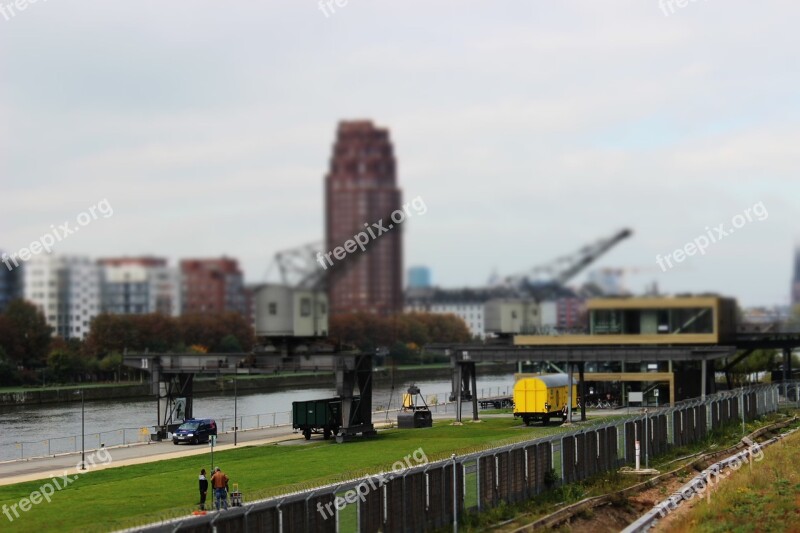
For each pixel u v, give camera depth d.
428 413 138.00
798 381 167.38
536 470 76.38
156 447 116.31
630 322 169.75
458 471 67.31
